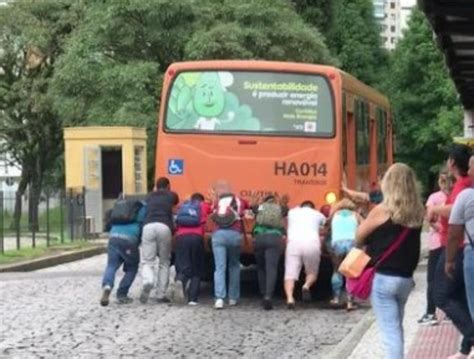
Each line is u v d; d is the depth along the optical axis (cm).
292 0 4872
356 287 755
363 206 1416
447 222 905
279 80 1522
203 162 1528
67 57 3456
